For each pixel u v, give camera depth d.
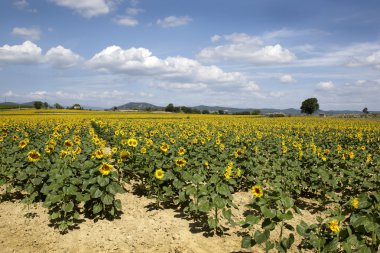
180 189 9.59
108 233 8.23
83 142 16.47
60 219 8.90
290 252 7.33
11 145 15.45
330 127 38.47
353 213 5.94
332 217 5.88
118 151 13.81
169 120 51.00
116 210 9.36
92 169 8.77
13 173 10.43
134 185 12.17
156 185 10.51
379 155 17.16
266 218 6.12
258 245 7.67
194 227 8.67
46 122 34.53
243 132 27.81
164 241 7.86
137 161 11.89
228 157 14.11
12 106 112.88
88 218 9.07
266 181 12.27
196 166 12.07
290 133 31.25
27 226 8.52
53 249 7.39
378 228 5.21
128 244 7.70
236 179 12.02
